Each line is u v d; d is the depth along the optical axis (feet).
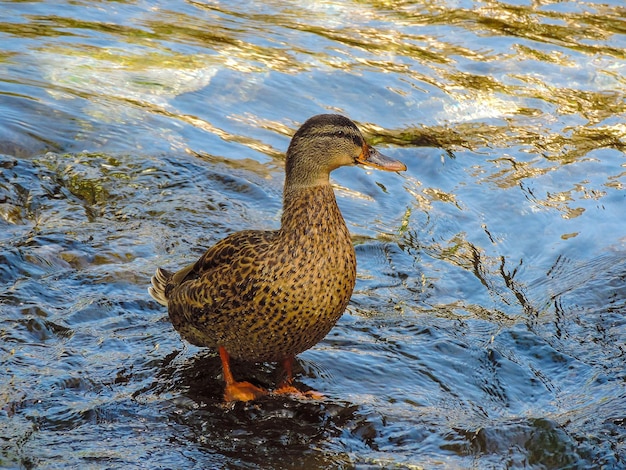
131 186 40.47
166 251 35.42
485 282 36.35
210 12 63.26
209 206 39.65
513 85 55.57
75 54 53.47
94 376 26.89
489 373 29.35
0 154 41.09
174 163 43.11
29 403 25.17
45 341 28.53
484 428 25.40
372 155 27.14
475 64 57.93
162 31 58.70
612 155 48.16
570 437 25.16
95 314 30.40
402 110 51.98
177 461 23.53
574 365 30.04
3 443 23.41
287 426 25.54
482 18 64.75
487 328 32.30
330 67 55.83
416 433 25.57
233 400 26.40
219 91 51.55
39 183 39.37
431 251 38.58
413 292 34.76
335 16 64.34
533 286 36.60
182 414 25.66
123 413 25.38
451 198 43.60
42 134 43.73
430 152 47.39
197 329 26.86
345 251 25.43
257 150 46.09
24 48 53.36
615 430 25.72
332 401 26.89
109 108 47.57
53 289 31.50
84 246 34.78
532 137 49.98
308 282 24.76
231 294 25.22
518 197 43.68
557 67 57.98
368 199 42.93
